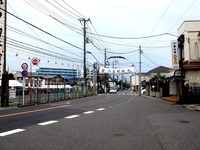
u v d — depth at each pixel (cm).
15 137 838
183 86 2600
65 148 696
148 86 6056
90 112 1703
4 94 2356
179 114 1609
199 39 2844
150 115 1542
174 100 2970
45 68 8319
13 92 2878
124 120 1295
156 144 756
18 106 2347
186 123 1201
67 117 1406
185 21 2903
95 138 834
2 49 2545
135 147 717
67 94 3959
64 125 1109
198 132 961
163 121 1268
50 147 705
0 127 1042
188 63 2800
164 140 813
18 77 8494
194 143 772
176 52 2977
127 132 952
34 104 2606
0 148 691
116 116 1473
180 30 3169
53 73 8588
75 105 2411
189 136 881
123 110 1880
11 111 1797
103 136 870
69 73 9112
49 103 2850
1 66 2556
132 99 3797
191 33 2872
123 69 6059
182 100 2572
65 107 2144
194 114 1611
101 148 702
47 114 1566
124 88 18850
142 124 1161
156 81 4756
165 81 4106
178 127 1080
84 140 802
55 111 1772
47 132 934
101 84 9250
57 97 3462
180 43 2734
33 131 953
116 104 2592
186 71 2895
